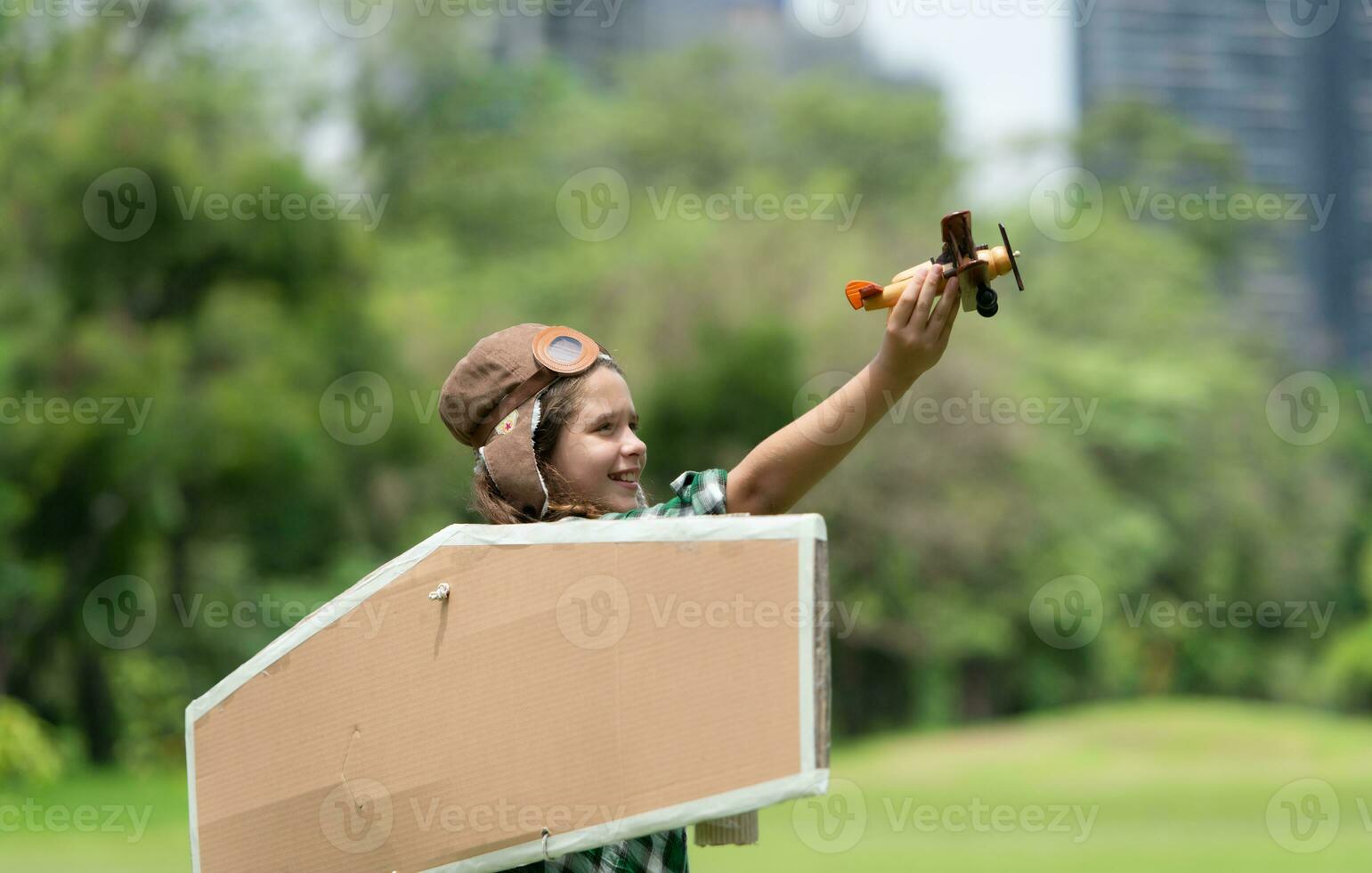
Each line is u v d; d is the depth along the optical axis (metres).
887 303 4.51
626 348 63.38
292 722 4.89
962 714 77.62
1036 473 73.38
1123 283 94.75
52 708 51.56
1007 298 90.44
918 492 67.69
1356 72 153.12
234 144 54.56
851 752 62.06
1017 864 27.33
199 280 51.19
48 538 49.28
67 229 48.25
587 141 86.56
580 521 4.38
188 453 49.47
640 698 4.18
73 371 48.16
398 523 57.16
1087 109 113.62
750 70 95.81
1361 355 142.00
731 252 65.31
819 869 26.23
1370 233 146.38
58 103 50.47
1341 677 88.38
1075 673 80.06
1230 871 26.39
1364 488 101.56
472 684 4.50
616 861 4.75
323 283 53.84
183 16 58.34
